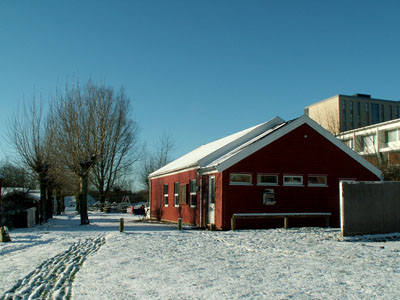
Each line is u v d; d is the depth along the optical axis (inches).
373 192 596.4
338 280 303.1
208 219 804.6
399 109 3166.8
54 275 354.6
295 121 789.2
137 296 270.8
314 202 787.4
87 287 300.4
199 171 843.4
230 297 262.5
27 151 1039.0
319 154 801.6
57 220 1245.1
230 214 733.9
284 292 271.9
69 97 994.1
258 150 761.6
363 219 585.3
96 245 553.9
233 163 742.5
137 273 343.9
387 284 289.0
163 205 1149.7
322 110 3078.2
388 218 602.5
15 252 504.4
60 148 981.2
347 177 815.1
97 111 1021.8
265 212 754.2
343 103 2982.3
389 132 1827.0
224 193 733.9
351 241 539.8
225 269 352.5
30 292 295.6
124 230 752.3
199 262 389.4
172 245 514.9
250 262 385.4
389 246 484.1
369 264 364.5
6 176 2149.4
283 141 780.0
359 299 253.3
